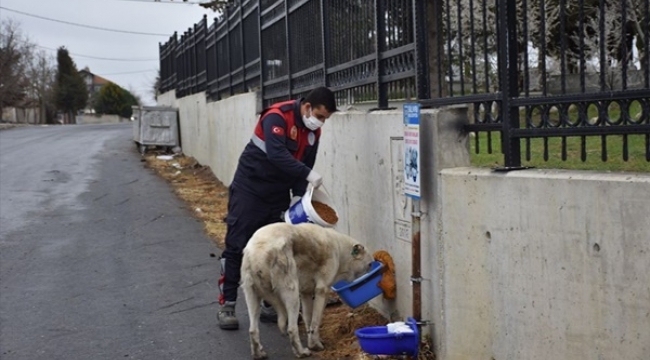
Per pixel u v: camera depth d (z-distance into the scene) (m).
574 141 8.18
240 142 12.52
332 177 7.27
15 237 9.95
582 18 4.10
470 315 4.68
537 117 4.43
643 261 3.54
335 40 7.62
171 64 25.02
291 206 5.97
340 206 7.06
